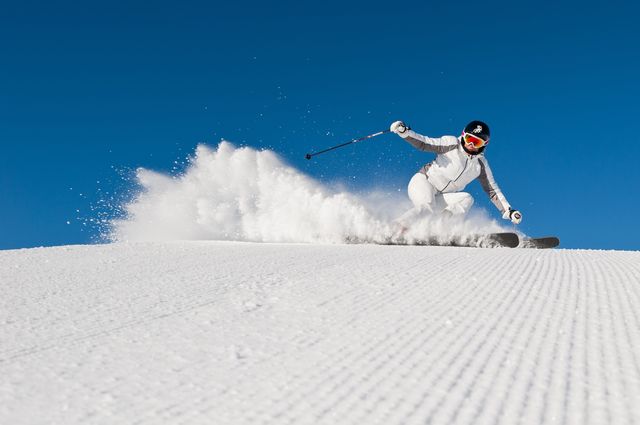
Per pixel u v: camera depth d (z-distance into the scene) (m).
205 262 5.33
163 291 3.91
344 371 2.29
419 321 3.02
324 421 1.84
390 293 3.70
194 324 3.01
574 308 3.27
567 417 1.85
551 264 5.07
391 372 2.27
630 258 5.61
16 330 3.00
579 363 2.34
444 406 1.94
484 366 2.32
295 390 2.10
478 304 3.39
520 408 1.92
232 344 2.65
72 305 3.57
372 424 1.81
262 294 3.71
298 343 2.66
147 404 1.99
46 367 2.39
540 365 2.32
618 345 2.56
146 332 2.88
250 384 2.16
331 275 4.36
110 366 2.38
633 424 1.80
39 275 4.80
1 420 1.88
